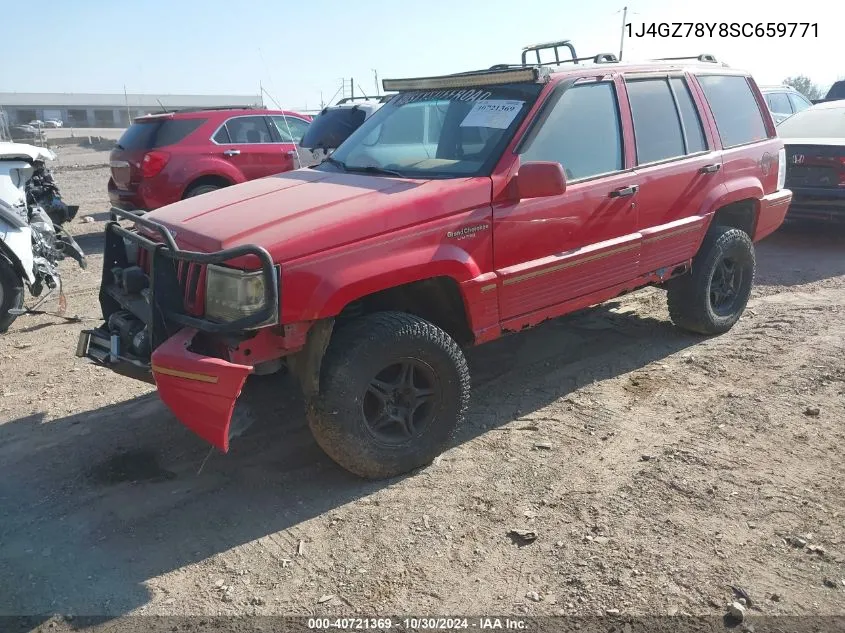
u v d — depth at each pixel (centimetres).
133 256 427
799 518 338
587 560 316
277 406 480
